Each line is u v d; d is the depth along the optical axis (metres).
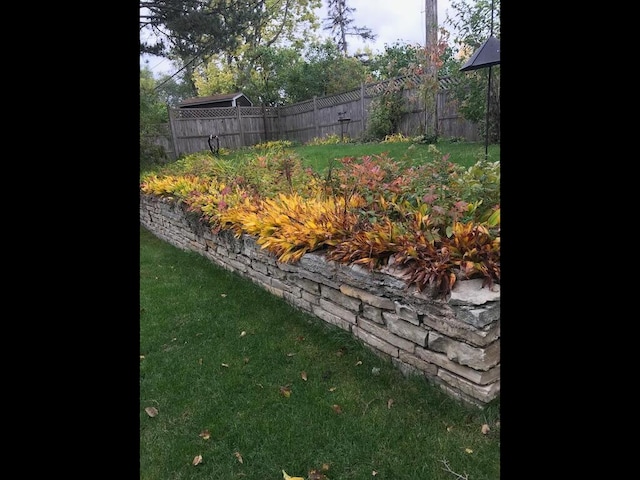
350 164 3.16
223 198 3.79
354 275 2.20
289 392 2.03
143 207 5.92
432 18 8.59
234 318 2.84
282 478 1.59
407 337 1.96
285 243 2.69
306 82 14.32
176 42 10.05
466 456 1.56
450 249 1.80
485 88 5.96
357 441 1.70
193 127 11.23
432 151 2.70
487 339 1.62
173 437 1.83
